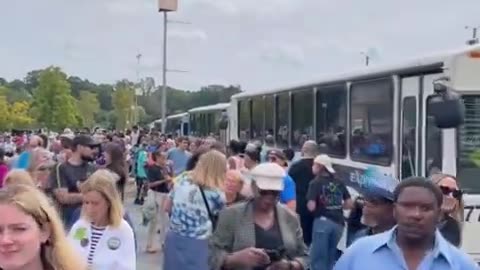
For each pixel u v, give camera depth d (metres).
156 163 13.50
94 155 8.24
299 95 14.74
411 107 9.50
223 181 7.12
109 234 5.43
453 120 7.91
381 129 10.38
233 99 21.67
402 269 3.48
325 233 9.64
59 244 3.06
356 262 3.59
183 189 7.09
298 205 10.73
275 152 11.08
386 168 10.06
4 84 85.19
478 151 8.38
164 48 32.22
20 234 2.96
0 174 10.35
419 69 9.13
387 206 5.21
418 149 9.17
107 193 5.41
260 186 5.42
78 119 72.88
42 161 7.88
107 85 99.00
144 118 86.06
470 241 8.24
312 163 10.85
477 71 8.32
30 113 68.25
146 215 13.41
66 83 69.31
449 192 5.58
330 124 12.80
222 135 24.64
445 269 3.48
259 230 5.46
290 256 5.48
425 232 3.47
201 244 7.05
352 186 11.41
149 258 12.80
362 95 11.26
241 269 5.32
